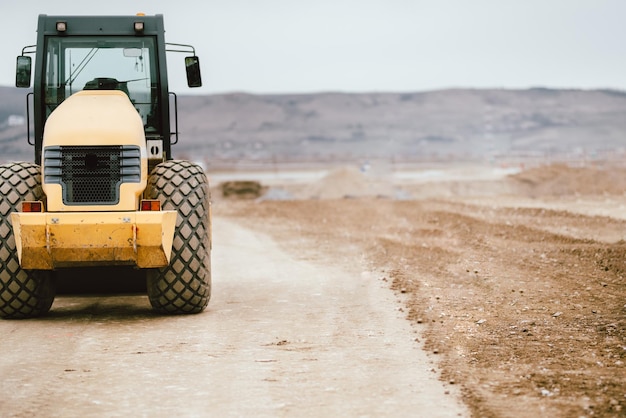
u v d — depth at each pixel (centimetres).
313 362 1327
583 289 1955
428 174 11088
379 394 1149
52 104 1847
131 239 1577
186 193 1722
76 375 1259
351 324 1616
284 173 14962
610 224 3394
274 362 1330
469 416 1048
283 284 2164
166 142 1869
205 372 1273
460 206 4650
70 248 1577
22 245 1577
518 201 5069
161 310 1752
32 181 1709
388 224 3853
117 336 1538
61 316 1769
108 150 1633
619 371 1232
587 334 1477
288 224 4056
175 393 1166
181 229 1706
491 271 2253
